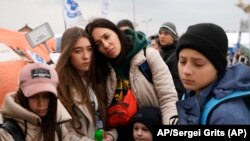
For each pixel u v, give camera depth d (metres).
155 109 2.90
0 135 2.24
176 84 4.41
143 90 2.89
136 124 2.89
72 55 2.79
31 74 2.35
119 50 2.87
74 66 2.84
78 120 2.78
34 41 4.39
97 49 2.91
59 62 2.79
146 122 2.83
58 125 2.56
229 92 1.53
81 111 2.78
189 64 1.60
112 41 2.84
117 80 2.97
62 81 2.78
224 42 1.62
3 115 2.36
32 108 2.36
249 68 1.58
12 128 2.27
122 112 2.88
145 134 2.88
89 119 2.80
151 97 2.91
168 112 2.76
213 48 1.56
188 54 1.59
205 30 1.58
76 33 2.77
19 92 2.40
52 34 4.45
